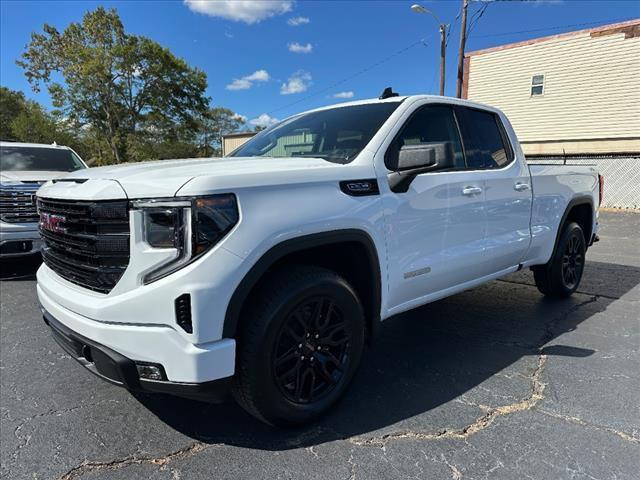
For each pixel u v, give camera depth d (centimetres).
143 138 3438
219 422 262
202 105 3600
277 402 234
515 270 418
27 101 4944
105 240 215
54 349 370
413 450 233
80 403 285
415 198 294
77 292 235
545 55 1952
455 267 333
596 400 282
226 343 207
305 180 237
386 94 355
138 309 205
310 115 364
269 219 218
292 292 229
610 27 1777
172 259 201
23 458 229
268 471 218
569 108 1912
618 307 474
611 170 1769
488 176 360
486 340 384
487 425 255
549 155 1980
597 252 815
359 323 266
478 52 2145
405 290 300
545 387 299
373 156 279
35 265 702
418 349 366
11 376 322
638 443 238
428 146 256
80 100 3328
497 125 404
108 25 3183
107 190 215
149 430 254
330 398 259
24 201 588
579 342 377
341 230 247
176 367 203
